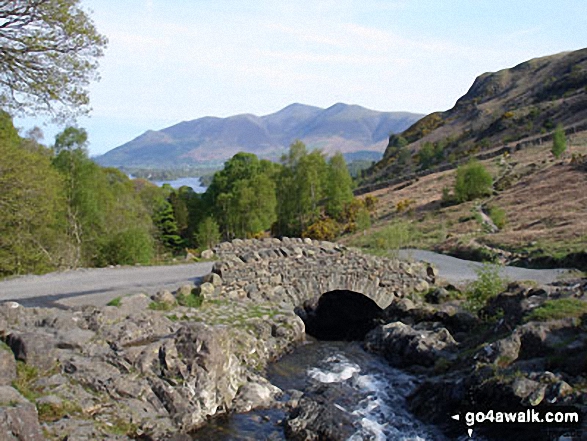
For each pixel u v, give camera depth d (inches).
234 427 477.7
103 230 1464.1
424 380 573.6
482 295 784.3
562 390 406.6
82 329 523.5
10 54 700.7
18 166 1059.3
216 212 2504.9
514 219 1772.9
